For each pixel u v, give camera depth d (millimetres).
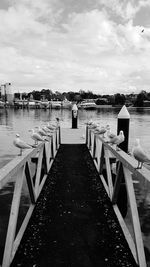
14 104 123688
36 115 68312
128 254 4031
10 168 3576
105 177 8344
